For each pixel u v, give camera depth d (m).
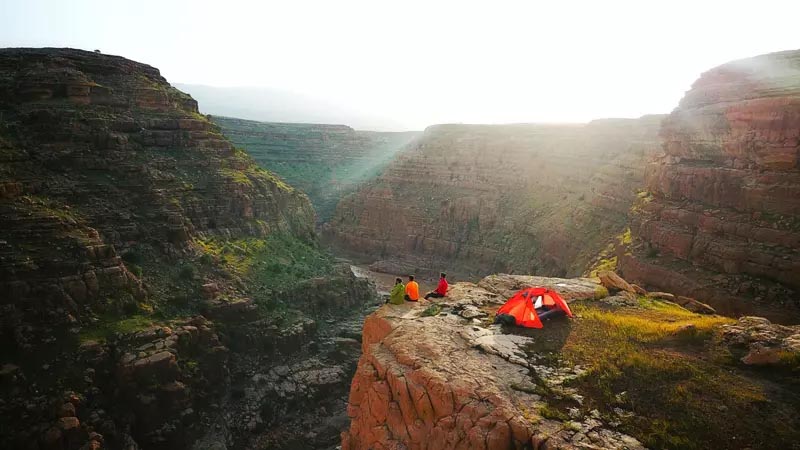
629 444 9.79
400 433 12.75
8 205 27.97
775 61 32.12
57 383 23.45
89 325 26.83
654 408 10.80
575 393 11.57
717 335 14.09
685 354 13.24
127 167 36.97
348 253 85.81
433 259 75.56
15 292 24.97
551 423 10.53
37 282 25.83
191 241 38.22
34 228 27.56
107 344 26.23
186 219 38.69
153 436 25.33
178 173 41.84
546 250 57.97
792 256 23.41
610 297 19.36
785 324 21.89
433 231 78.38
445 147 90.12
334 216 96.06
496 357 13.49
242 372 32.34
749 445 9.44
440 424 11.59
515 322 15.57
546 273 55.19
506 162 78.00
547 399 11.41
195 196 41.69
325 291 43.94
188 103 50.19
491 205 73.81
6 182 28.56
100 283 28.52
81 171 34.81
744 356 12.76
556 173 67.94
